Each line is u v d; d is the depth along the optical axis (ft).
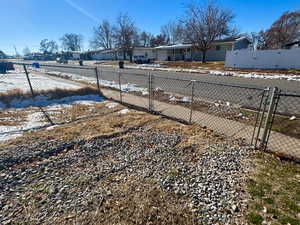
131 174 8.66
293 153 10.07
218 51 99.14
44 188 7.84
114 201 7.06
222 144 11.32
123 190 7.61
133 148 11.07
